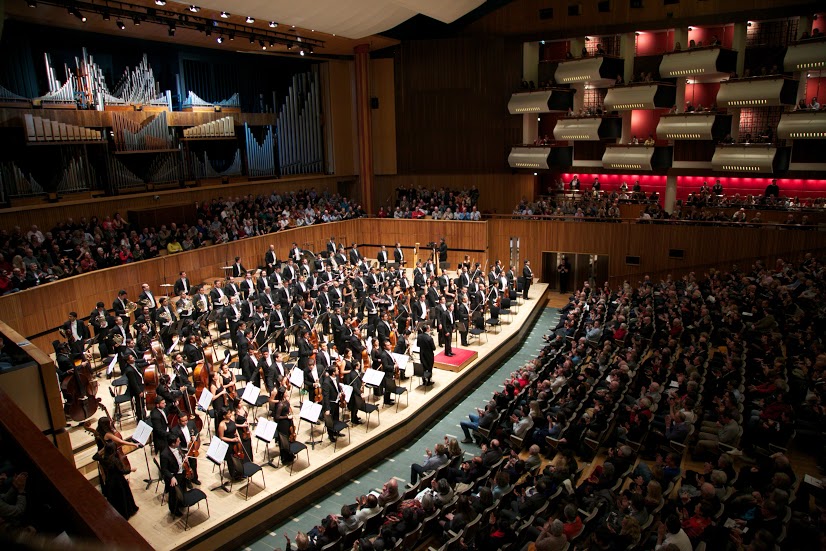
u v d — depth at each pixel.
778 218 24.23
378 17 24.06
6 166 19.17
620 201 27.73
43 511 2.98
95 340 16.02
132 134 22.88
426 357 16.67
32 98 21.05
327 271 22.91
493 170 30.97
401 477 13.75
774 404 12.35
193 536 10.61
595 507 10.19
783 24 25.12
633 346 17.27
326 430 14.42
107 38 23.30
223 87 28.28
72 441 12.84
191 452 11.66
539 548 8.80
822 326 16.75
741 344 15.88
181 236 22.50
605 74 27.06
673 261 25.58
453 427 16.14
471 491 11.31
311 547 9.91
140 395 13.52
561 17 28.25
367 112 30.78
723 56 24.69
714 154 25.50
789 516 9.05
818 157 24.06
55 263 18.77
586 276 27.92
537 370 16.17
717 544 9.14
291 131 30.27
